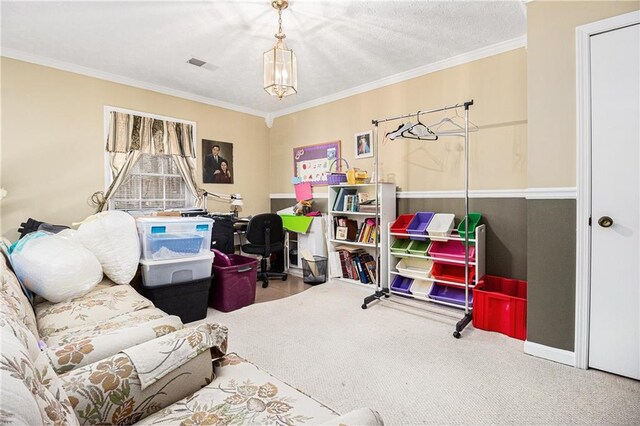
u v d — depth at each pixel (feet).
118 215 7.95
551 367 6.49
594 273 6.31
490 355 7.00
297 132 15.72
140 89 12.45
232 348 7.36
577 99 6.35
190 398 3.38
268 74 7.20
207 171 14.52
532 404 5.35
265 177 16.98
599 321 6.28
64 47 9.68
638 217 5.87
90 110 11.30
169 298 8.48
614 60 6.00
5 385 1.64
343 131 13.75
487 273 9.97
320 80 12.45
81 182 11.13
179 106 13.57
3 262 5.46
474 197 10.18
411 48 9.87
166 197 13.58
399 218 11.16
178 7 7.68
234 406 3.22
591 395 5.57
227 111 15.29
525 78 9.20
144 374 3.17
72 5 7.56
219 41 9.36
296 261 15.10
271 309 9.94
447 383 5.97
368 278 11.94
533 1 6.86
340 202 12.84
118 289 6.82
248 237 12.73
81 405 2.85
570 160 6.49
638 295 5.90
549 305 6.80
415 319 9.07
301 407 3.22
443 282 9.69
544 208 6.82
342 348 7.36
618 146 6.01
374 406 5.34
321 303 10.48
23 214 10.07
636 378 5.96
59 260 6.07
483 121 9.98
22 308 4.32
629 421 4.94
